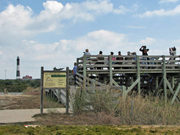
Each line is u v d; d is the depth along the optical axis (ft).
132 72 52.80
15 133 20.40
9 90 142.51
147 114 30.01
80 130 21.25
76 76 50.88
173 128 23.06
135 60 53.01
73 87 43.91
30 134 19.99
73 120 31.14
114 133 19.98
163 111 30.25
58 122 29.63
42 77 37.99
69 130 21.16
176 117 30.86
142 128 22.94
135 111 29.40
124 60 52.16
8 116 35.14
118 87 35.63
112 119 29.17
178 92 56.65
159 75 59.57
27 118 33.35
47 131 21.20
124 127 23.79
